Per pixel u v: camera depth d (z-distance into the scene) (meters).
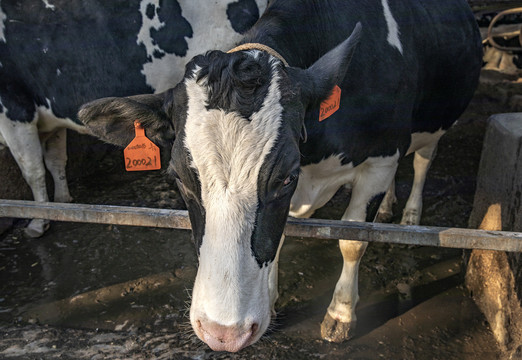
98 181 4.94
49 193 4.69
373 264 3.68
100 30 3.71
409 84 2.83
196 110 1.81
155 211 2.42
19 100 3.90
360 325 3.10
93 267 3.72
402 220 4.08
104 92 3.87
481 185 3.39
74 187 4.82
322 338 2.99
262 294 1.86
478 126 5.76
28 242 4.02
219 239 1.76
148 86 3.90
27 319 3.21
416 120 3.24
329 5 2.67
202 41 3.81
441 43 3.18
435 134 3.58
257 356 2.85
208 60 1.91
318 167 2.68
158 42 3.76
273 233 1.86
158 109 1.98
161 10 3.69
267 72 1.85
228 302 1.75
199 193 1.81
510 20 6.85
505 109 5.97
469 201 4.45
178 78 3.93
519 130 2.95
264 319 1.87
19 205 2.52
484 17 6.93
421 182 3.93
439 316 3.17
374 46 2.68
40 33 3.72
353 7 2.74
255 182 1.77
